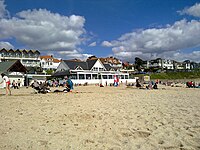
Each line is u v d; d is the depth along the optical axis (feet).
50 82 139.13
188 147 12.61
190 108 27.50
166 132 16.03
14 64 143.33
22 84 149.18
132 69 376.68
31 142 13.80
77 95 50.75
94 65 198.90
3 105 31.22
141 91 68.39
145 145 13.19
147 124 18.78
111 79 190.80
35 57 267.59
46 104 32.48
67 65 188.34
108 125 18.48
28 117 21.91
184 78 288.30
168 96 47.14
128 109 27.30
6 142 13.71
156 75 298.35
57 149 12.56
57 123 19.24
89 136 15.23
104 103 33.88
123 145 13.26
